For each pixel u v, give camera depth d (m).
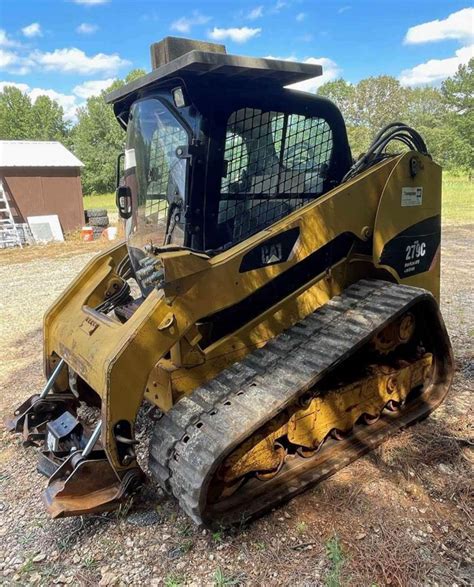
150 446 2.57
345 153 3.30
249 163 2.82
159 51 2.85
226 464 2.51
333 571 2.26
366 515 2.62
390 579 2.22
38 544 2.57
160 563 2.39
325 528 2.54
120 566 2.39
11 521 2.76
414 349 3.62
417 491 2.79
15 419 3.39
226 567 2.34
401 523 2.55
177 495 2.44
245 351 2.88
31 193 15.21
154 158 2.89
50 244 14.55
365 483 2.86
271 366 2.71
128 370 2.43
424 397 3.62
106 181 48.44
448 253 9.62
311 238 2.89
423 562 2.30
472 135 38.91
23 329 6.35
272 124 2.88
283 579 2.26
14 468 3.25
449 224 13.48
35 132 59.50
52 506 2.43
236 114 2.71
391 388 3.33
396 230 3.30
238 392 2.60
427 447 3.17
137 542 2.53
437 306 3.27
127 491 2.58
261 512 2.60
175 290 2.46
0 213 14.65
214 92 2.58
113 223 18.72
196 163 2.59
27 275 10.04
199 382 2.76
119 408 2.45
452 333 5.15
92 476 2.55
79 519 2.72
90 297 3.55
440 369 3.64
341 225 3.03
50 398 3.43
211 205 2.68
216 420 2.44
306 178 3.14
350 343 2.69
